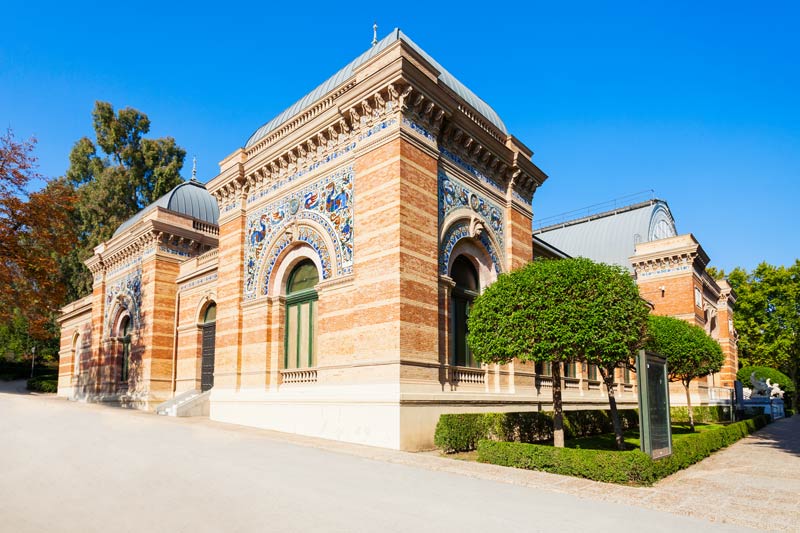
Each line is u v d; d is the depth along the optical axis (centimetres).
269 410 2014
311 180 2062
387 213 1723
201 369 2883
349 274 1825
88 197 5419
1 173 2755
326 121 1984
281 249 2161
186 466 1119
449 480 1109
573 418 2178
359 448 1522
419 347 1678
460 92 2266
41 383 4994
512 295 1545
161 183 5678
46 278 3111
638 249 3981
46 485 943
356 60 2242
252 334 2205
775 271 5841
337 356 1802
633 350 1603
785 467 1588
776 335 5788
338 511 821
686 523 862
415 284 1705
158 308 3061
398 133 1748
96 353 3600
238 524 742
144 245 3222
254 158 2320
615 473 1193
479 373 1983
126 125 5888
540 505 926
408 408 1585
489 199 2205
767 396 4672
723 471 1498
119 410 2645
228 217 2459
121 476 1012
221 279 2434
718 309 4744
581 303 1483
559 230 5428
